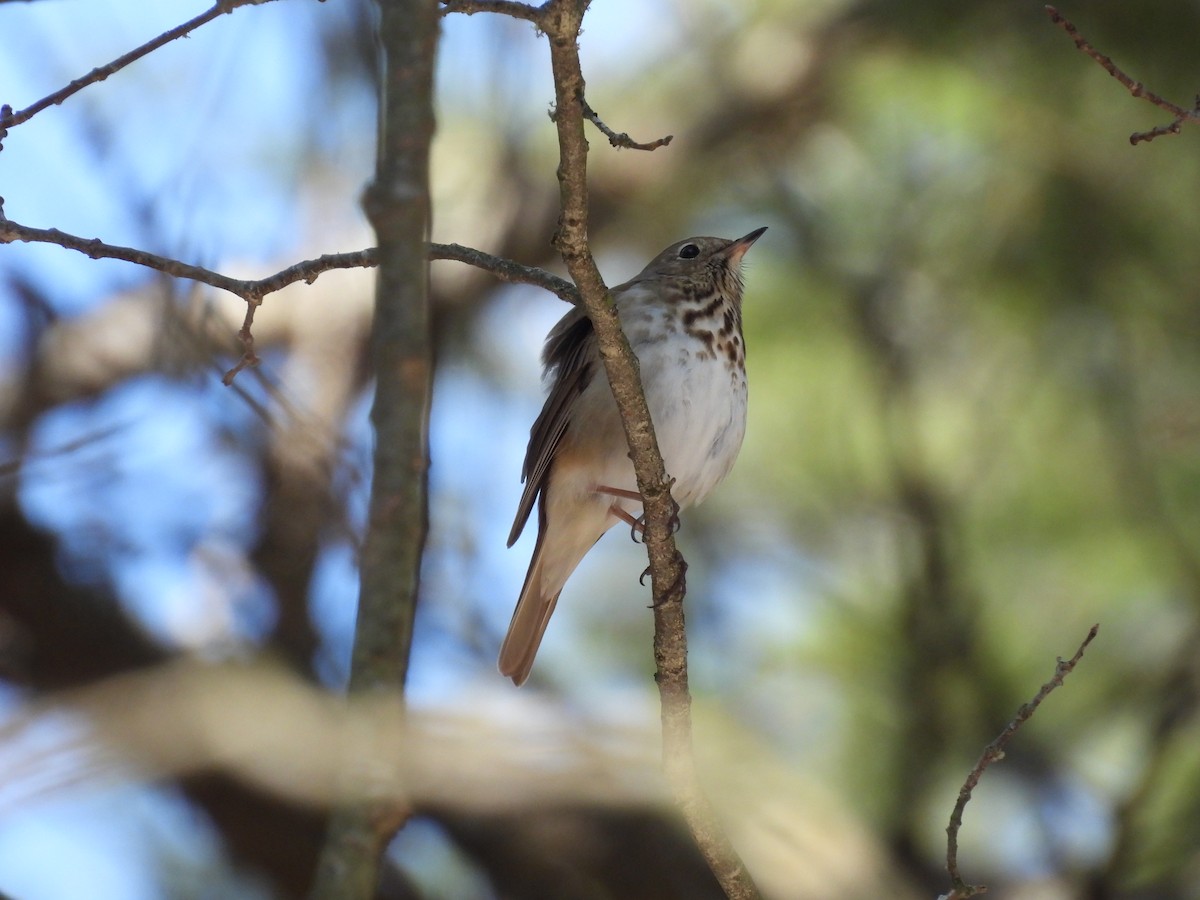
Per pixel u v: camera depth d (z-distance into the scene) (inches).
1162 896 412.8
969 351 474.9
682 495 405.7
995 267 465.1
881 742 451.5
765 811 422.9
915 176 485.1
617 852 391.5
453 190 500.4
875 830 437.1
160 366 364.2
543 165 500.1
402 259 206.8
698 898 392.5
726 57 507.8
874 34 480.1
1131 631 452.8
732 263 422.9
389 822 187.6
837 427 487.2
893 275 481.1
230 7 265.7
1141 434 454.3
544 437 410.3
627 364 291.4
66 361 457.4
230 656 384.5
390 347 204.1
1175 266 454.0
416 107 211.6
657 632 305.1
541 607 414.6
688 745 300.8
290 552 394.3
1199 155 446.9
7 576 401.7
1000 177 465.1
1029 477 463.2
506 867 385.7
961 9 465.1
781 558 489.1
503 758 378.3
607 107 509.4
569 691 474.0
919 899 415.8
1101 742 446.9
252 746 357.7
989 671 455.2
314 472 377.1
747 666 471.5
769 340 491.2
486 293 501.0
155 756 337.4
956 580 458.0
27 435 450.3
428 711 370.6
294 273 296.4
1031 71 458.6
